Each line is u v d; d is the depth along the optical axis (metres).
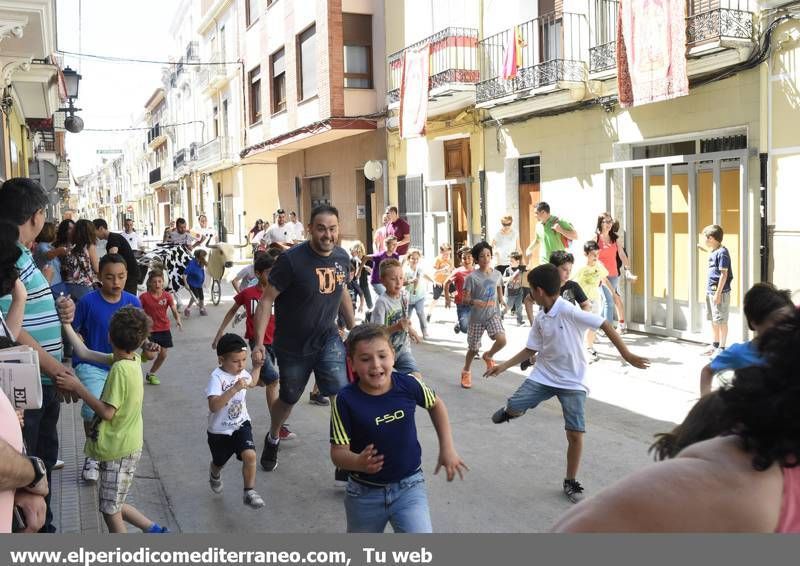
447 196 17.67
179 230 18.12
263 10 26.06
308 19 21.75
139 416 4.53
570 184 13.20
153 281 9.33
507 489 5.62
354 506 3.66
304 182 25.84
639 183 11.85
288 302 5.68
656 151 11.88
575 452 5.37
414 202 18.72
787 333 1.41
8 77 13.16
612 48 11.66
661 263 11.54
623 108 11.70
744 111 9.85
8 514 2.28
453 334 12.66
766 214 9.59
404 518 3.57
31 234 4.29
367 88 20.69
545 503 5.34
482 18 15.58
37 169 17.23
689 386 8.48
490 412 7.79
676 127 10.95
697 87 10.52
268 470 6.22
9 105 14.09
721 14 9.48
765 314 3.88
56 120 27.33
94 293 5.75
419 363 10.35
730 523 1.22
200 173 43.03
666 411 7.55
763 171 9.59
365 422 3.58
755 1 9.52
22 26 9.94
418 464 3.70
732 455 1.30
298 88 22.97
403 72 16.66
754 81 9.68
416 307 12.09
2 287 3.30
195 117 43.22
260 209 33.25
